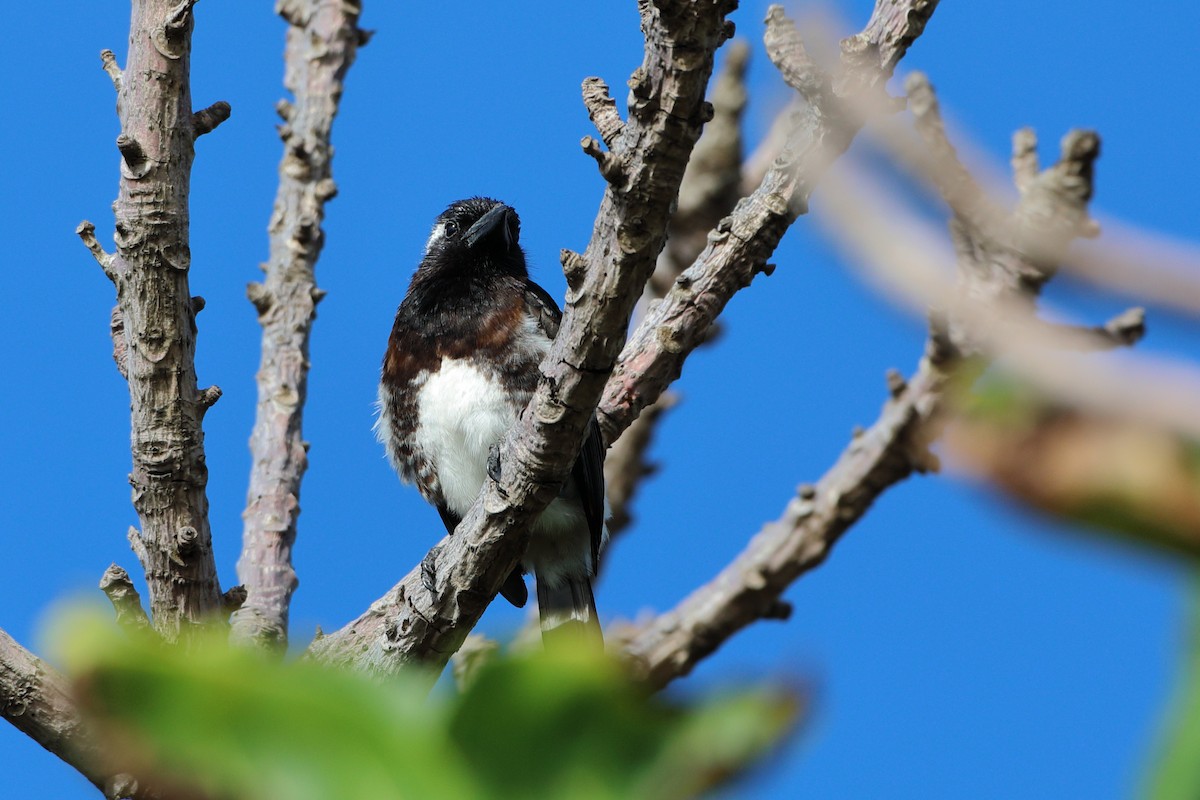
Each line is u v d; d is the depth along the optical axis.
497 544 8.78
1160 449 1.37
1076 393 1.42
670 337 10.17
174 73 8.36
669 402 12.18
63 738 7.40
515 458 8.52
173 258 8.49
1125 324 3.79
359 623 10.11
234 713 1.49
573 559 12.46
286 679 1.51
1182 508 1.35
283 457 11.50
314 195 12.42
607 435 10.45
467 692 1.55
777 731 1.52
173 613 9.01
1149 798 1.38
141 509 8.88
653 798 1.53
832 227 1.98
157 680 1.47
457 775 1.54
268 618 10.36
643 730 1.55
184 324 8.66
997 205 2.49
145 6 8.36
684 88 6.65
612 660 1.67
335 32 12.94
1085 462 1.38
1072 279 1.55
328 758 1.52
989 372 1.52
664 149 6.85
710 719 1.53
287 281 12.19
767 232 9.61
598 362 7.82
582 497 11.38
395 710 1.54
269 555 11.02
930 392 8.66
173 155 8.40
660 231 7.20
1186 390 1.38
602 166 6.92
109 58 8.62
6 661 7.43
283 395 11.76
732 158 11.41
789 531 9.34
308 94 12.76
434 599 8.98
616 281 7.40
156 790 1.51
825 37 2.82
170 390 8.69
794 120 9.22
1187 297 1.49
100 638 1.47
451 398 12.78
